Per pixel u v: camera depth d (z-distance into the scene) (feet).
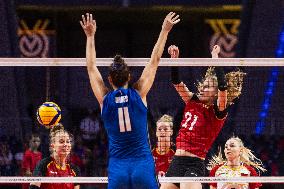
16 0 151.23
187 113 63.87
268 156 123.44
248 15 150.00
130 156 48.55
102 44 163.43
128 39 163.53
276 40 150.92
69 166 68.13
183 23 157.89
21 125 133.90
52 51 157.07
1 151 121.49
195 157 62.44
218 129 63.57
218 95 61.11
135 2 154.10
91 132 129.08
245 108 135.95
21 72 147.43
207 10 154.92
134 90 49.65
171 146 82.17
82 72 150.10
